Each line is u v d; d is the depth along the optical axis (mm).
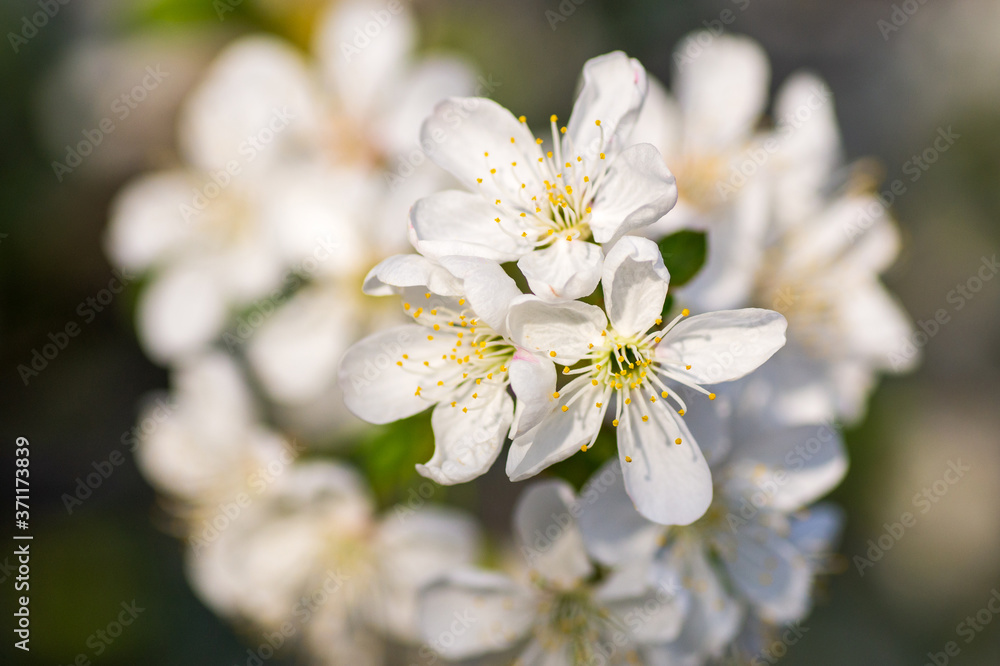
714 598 259
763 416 264
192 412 291
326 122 297
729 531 261
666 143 282
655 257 236
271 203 292
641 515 250
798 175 282
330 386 289
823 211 287
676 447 245
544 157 249
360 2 300
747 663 264
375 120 297
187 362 302
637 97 245
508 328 239
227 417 290
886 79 450
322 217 284
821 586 304
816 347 283
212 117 299
